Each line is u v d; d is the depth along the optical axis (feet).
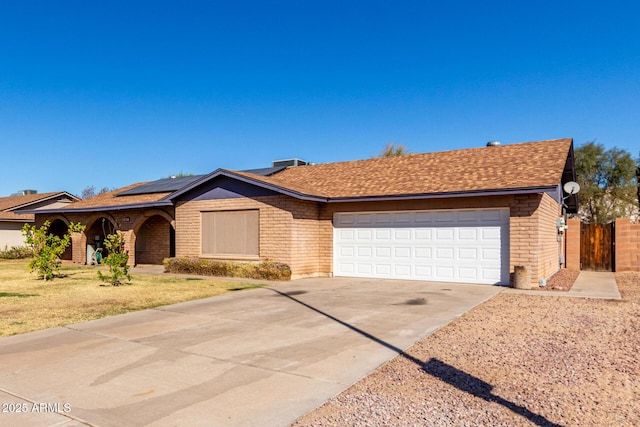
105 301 35.88
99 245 75.77
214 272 54.65
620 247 58.95
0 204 109.19
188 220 59.11
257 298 37.29
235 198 55.11
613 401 15.06
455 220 46.93
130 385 17.08
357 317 29.22
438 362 19.43
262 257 52.80
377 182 53.83
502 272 44.32
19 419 14.17
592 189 109.70
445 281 47.29
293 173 68.39
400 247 50.03
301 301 35.63
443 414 14.16
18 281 49.49
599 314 29.14
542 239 45.14
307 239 52.95
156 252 74.74
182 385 17.03
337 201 51.83
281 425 13.57
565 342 22.38
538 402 15.03
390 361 19.74
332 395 15.85
